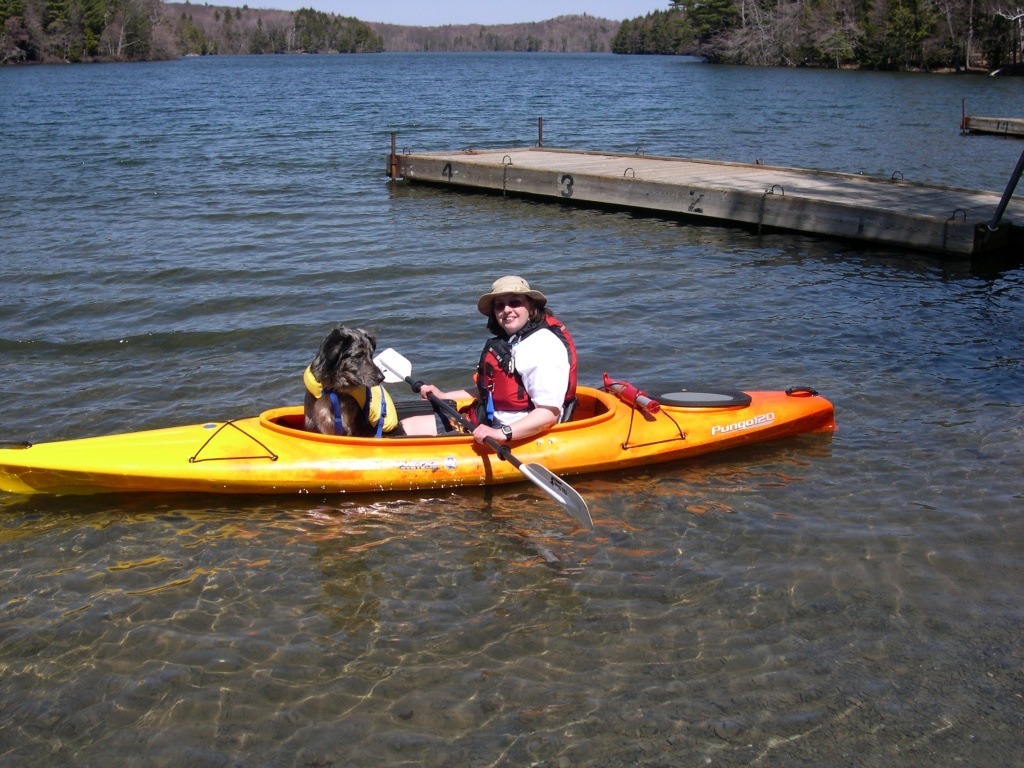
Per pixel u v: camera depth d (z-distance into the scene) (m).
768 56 76.44
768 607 3.98
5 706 3.40
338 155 20.97
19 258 10.56
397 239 11.88
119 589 4.16
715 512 4.86
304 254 10.91
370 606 4.03
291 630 3.86
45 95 45.44
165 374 6.94
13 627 3.86
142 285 9.45
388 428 5.31
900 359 7.23
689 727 3.28
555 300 9.03
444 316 8.45
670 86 53.88
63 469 4.94
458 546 4.55
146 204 14.31
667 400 5.66
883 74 58.84
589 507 4.95
